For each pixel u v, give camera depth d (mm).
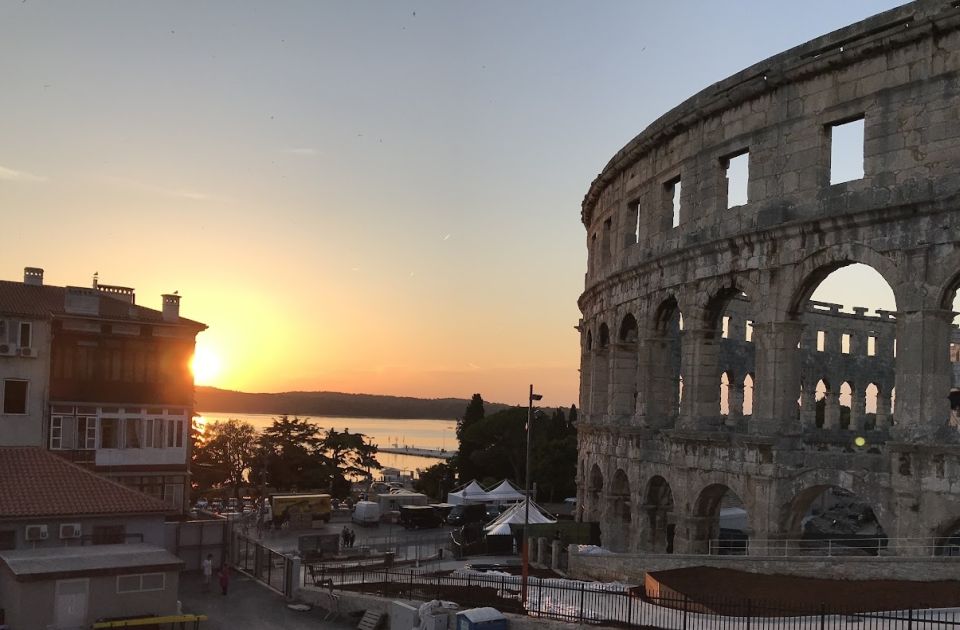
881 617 29219
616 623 35656
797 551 44906
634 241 63969
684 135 54344
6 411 63062
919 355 38781
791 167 45844
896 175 40531
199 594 54438
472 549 72625
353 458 136000
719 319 52500
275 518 88125
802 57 45469
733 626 32531
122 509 53594
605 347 69125
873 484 40500
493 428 144000
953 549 44031
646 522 56781
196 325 70000
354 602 48875
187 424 69188
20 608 42094
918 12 39969
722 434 48250
